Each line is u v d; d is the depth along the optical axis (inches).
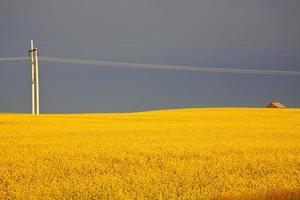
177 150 1738.4
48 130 2297.0
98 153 1667.1
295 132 2332.7
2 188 1221.7
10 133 2185.0
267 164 1525.6
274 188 1185.4
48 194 1163.3
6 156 1609.3
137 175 1349.7
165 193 1171.9
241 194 1106.1
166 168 1445.6
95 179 1296.8
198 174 1374.3
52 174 1360.7
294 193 1075.9
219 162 1534.2
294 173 1408.7
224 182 1277.1
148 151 1713.8
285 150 1785.2
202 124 2667.3
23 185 1237.7
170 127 2475.4
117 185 1241.4
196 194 1160.2
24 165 1467.8
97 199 1128.8
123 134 2171.5
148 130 2326.5
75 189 1197.1
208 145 1865.2
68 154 1643.7
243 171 1423.5
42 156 1610.5
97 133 2197.3
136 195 1152.2
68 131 2261.3
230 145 1871.3
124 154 1652.3
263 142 1977.1
